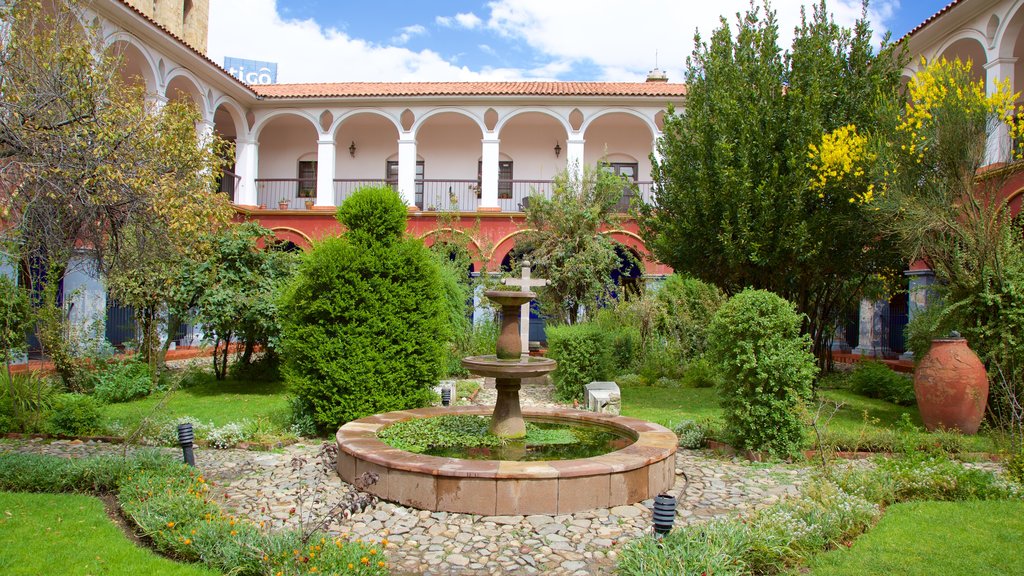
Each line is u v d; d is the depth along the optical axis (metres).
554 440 6.86
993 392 8.62
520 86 21.86
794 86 10.92
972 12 14.00
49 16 7.30
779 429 7.24
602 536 4.75
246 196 20.83
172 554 4.27
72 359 10.52
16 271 9.70
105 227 7.75
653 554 3.66
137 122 7.35
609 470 5.39
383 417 7.47
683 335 14.91
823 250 10.74
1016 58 13.36
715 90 11.27
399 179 20.92
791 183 10.45
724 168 10.60
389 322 8.23
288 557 3.84
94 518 4.87
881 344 17.77
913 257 9.66
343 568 3.73
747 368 7.21
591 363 11.81
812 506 4.75
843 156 9.80
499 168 23.47
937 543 4.45
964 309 8.99
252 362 13.47
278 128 23.61
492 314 16.73
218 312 11.57
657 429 6.94
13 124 6.38
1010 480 5.89
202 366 15.31
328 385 8.05
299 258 12.82
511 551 4.46
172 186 7.36
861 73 11.02
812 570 4.02
